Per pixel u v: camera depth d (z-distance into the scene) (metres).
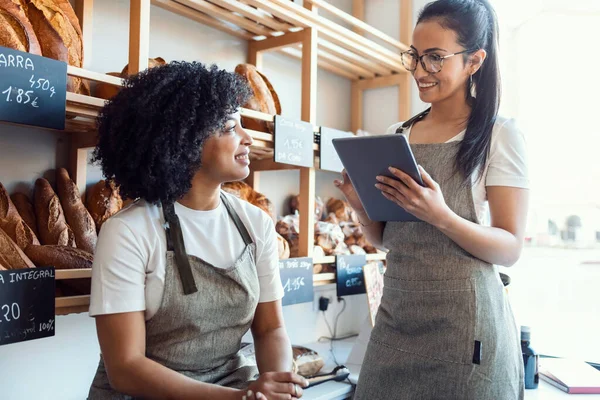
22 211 1.25
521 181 1.04
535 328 2.22
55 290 1.12
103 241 0.98
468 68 1.07
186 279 1.00
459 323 1.04
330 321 2.36
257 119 1.59
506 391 1.05
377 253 2.15
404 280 1.12
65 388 1.49
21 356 1.39
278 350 1.14
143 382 0.92
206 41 1.89
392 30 2.45
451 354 1.05
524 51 2.30
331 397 1.62
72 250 1.15
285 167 1.86
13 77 0.98
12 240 1.09
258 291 1.12
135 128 1.02
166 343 1.01
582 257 2.18
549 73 2.26
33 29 1.13
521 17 2.27
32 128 1.38
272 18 1.83
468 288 1.05
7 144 1.34
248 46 2.05
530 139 2.29
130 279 0.96
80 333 1.52
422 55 1.05
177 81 1.04
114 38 1.59
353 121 2.54
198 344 1.03
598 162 2.16
